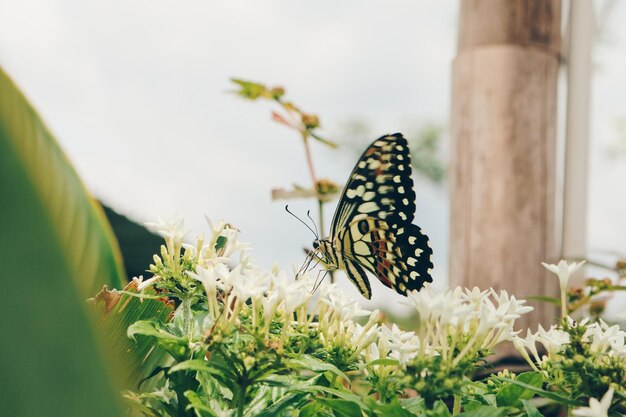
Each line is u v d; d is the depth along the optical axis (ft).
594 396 0.85
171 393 0.89
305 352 0.92
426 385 0.80
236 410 0.85
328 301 0.90
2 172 0.58
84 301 0.60
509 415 0.90
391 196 1.11
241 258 0.88
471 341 0.83
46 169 0.62
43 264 0.58
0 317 0.57
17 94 0.70
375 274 1.11
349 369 0.89
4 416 0.56
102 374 0.60
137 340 0.92
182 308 0.91
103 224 0.96
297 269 0.93
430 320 0.83
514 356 1.26
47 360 0.58
